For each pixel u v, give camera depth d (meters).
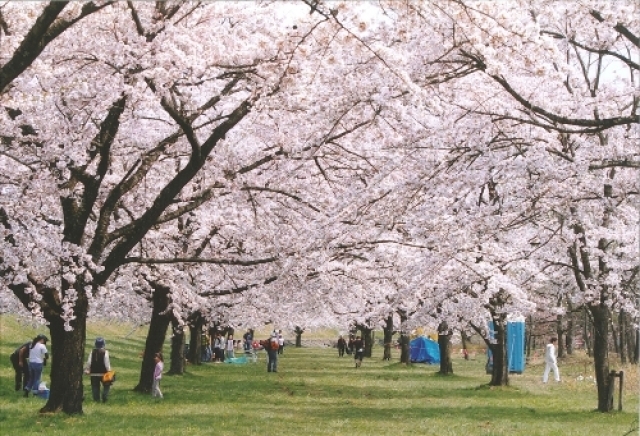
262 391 23.91
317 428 15.08
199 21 14.24
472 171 12.12
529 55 9.43
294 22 10.32
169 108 13.20
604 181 13.66
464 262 15.58
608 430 15.16
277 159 15.00
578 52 16.92
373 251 17.42
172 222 19.69
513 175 12.52
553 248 17.88
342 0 8.84
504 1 9.37
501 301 24.55
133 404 18.27
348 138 15.16
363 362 46.16
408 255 17.61
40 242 14.07
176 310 21.11
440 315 23.81
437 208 12.43
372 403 20.86
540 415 18.08
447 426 15.79
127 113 14.68
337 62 11.25
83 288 14.98
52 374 15.27
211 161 15.57
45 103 13.22
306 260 15.30
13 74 8.16
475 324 25.91
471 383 29.22
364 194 11.98
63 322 15.05
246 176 16.06
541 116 12.24
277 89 12.58
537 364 45.62
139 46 12.72
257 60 12.84
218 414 17.03
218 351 44.12
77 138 14.02
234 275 20.58
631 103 14.55
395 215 12.48
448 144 11.95
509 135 12.95
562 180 12.39
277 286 18.83
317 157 15.17
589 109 13.38
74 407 15.27
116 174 17.58
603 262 18.05
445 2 9.12
